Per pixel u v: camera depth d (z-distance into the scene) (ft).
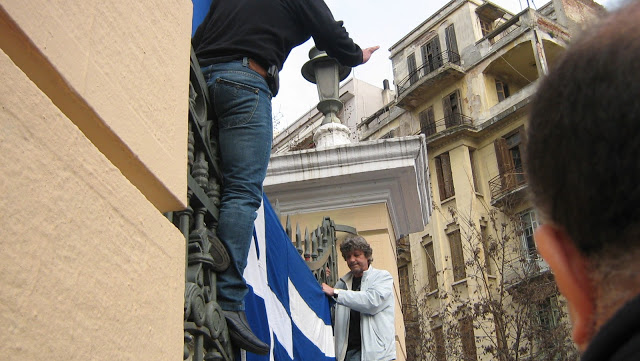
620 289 2.12
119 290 5.25
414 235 106.63
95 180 5.07
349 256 17.80
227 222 9.12
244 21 10.08
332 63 24.41
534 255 80.64
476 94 107.76
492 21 117.29
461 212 99.76
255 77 9.84
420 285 101.71
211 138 9.94
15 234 4.08
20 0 4.53
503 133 102.73
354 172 22.13
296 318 13.37
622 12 2.27
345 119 135.44
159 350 5.83
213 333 8.04
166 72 6.98
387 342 16.57
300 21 10.58
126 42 6.11
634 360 1.82
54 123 4.61
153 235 6.01
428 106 115.14
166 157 6.53
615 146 2.04
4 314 3.92
